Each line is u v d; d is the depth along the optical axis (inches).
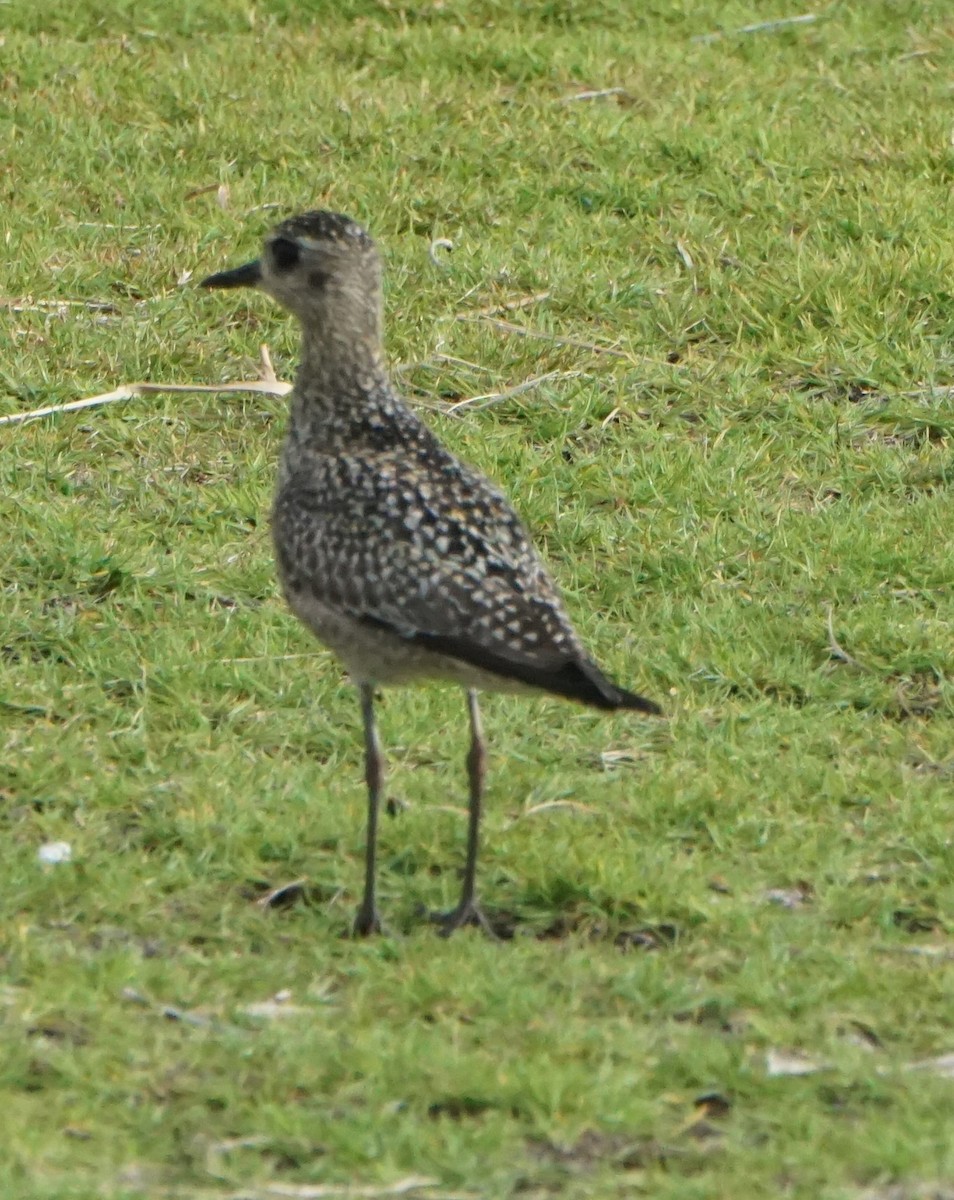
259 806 422.6
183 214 687.1
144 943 376.8
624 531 544.1
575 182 721.6
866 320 644.7
